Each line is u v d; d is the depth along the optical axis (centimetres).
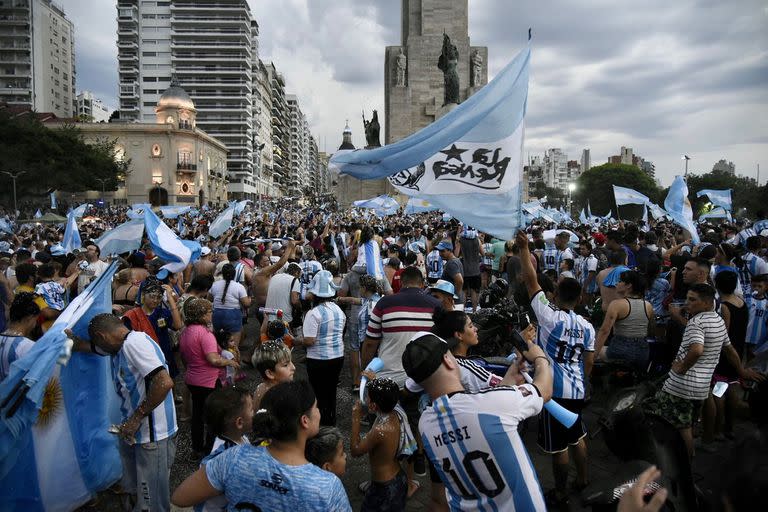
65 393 358
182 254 711
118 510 429
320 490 223
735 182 6681
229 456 235
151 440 363
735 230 1229
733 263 828
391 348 456
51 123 7344
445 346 238
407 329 453
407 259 969
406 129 5762
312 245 1361
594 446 527
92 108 12762
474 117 361
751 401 225
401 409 373
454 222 1691
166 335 557
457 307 563
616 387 577
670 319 605
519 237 371
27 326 416
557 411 256
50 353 300
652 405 449
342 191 5822
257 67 10506
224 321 719
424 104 5838
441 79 5847
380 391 354
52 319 541
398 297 468
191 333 500
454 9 5844
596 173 8081
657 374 608
